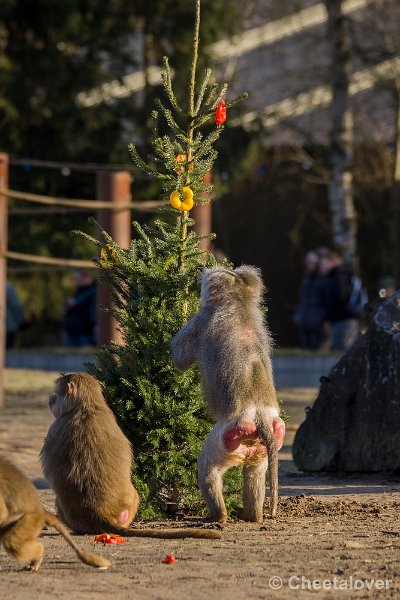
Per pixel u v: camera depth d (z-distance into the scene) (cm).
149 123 3800
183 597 743
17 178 3756
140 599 737
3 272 2219
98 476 979
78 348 3238
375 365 1443
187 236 1127
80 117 3747
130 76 4031
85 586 774
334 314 3169
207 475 1034
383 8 4050
